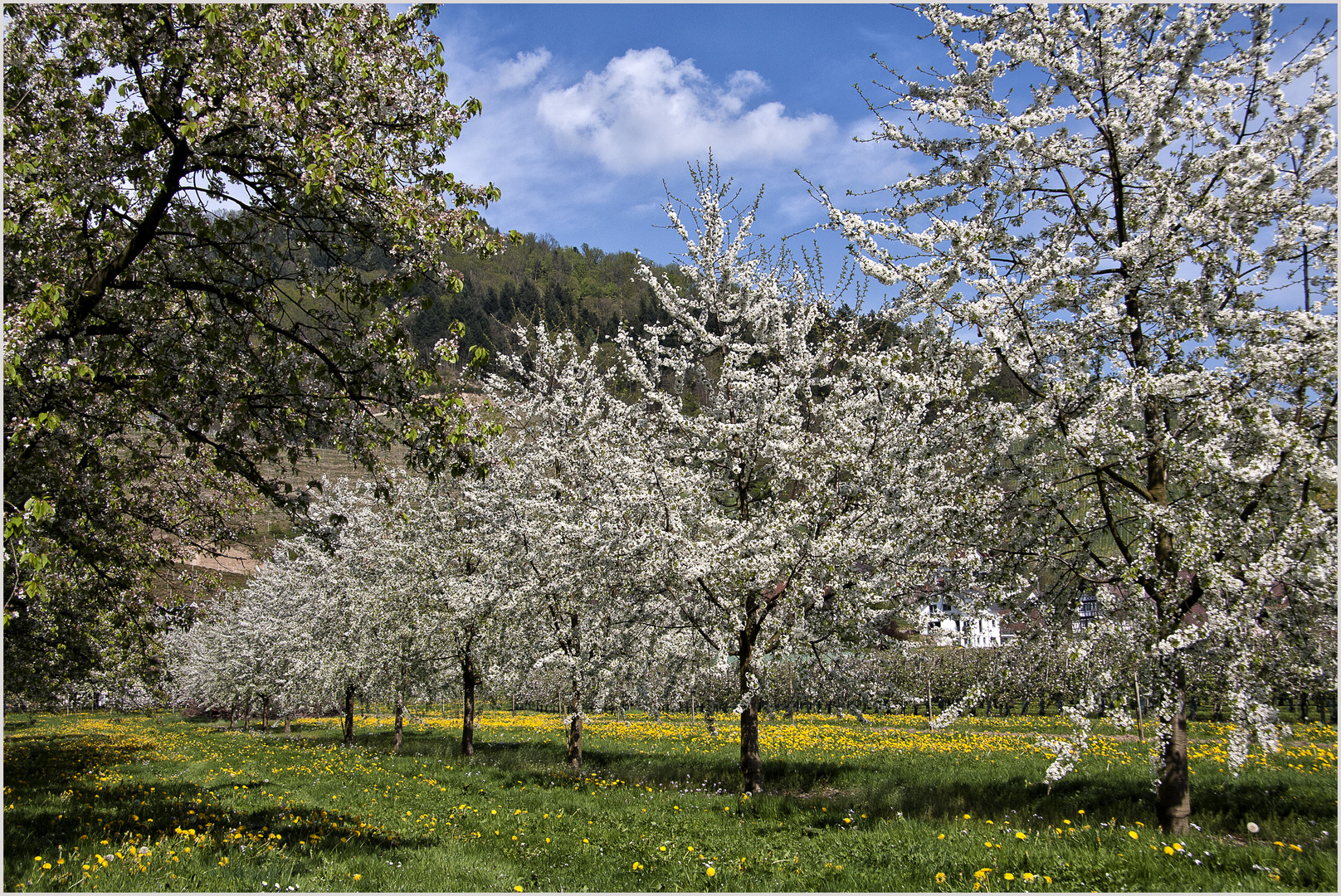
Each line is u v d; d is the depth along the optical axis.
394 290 8.21
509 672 16.47
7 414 6.18
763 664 11.05
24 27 6.29
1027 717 31.39
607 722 33.28
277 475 8.75
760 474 13.34
